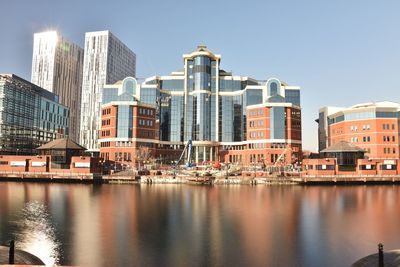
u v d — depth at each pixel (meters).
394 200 66.19
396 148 126.62
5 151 148.88
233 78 162.62
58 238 35.16
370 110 130.00
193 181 105.50
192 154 152.62
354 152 108.25
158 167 131.12
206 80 156.75
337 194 77.00
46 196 69.38
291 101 151.00
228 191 83.81
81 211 51.38
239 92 158.00
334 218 46.78
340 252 30.86
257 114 141.88
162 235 36.59
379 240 35.12
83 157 106.38
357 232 38.44
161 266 26.95
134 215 48.41
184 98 158.50
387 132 127.62
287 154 135.38
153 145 142.75
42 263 23.80
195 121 154.88
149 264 27.41
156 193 77.94
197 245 32.69
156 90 154.00
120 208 54.62
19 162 107.75
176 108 157.88
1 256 22.47
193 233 37.53
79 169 106.06
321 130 174.88
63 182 103.44
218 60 160.25
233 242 33.88
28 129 169.00
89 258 28.83
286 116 138.88
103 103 157.75
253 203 61.56
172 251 30.80
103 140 139.75
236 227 40.75
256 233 37.69
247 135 144.25
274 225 41.94
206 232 38.03
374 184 104.81
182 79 161.12
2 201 61.62
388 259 23.08
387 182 105.62
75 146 110.50
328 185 101.94
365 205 59.31
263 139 138.50
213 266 27.02
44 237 35.56
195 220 44.94
